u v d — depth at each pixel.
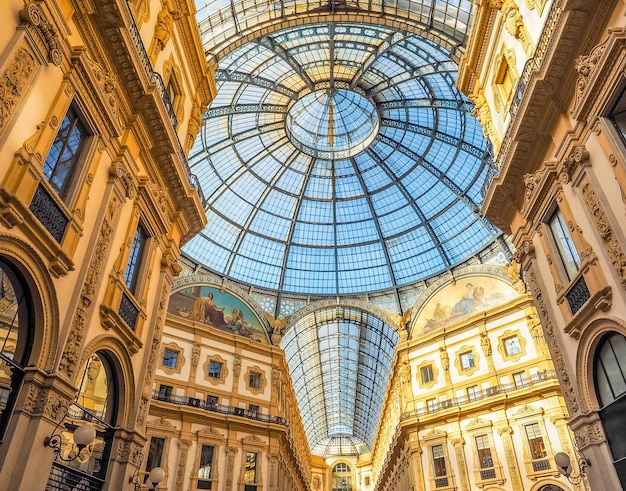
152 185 12.55
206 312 31.66
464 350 29.70
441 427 28.03
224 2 21.91
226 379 29.16
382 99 32.81
